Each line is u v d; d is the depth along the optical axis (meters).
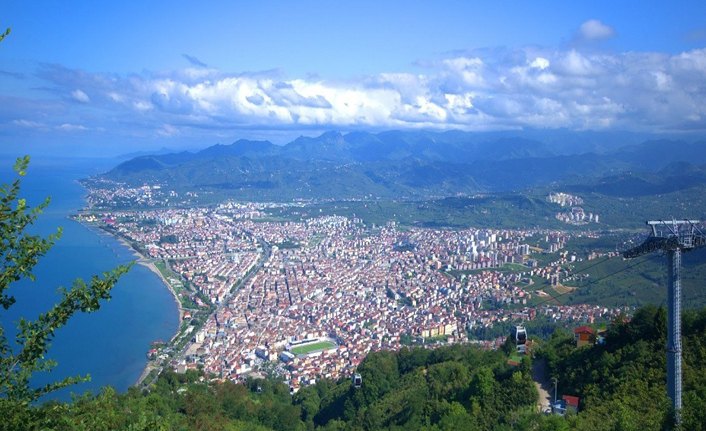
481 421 95.06
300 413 143.50
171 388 137.50
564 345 117.00
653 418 63.41
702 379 77.69
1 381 26.23
